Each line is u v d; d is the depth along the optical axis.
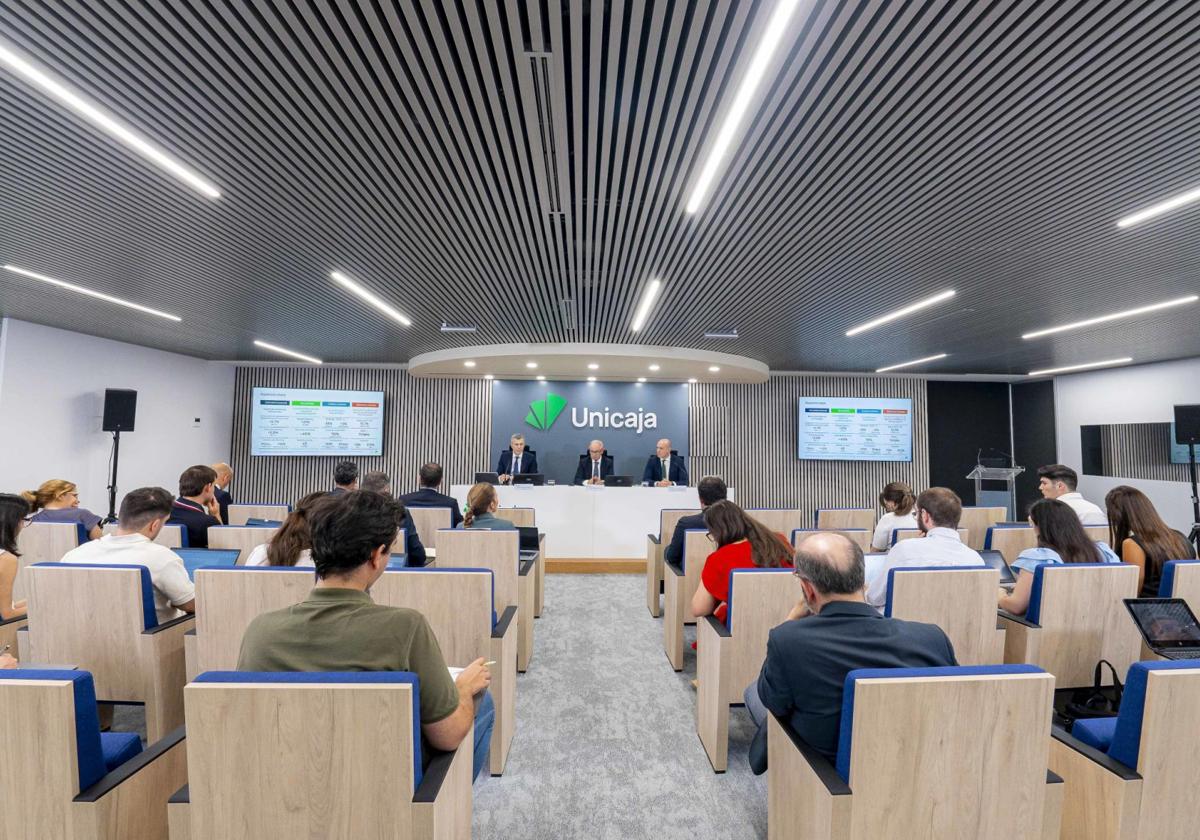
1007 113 2.52
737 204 3.50
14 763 1.27
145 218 3.71
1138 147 2.78
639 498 6.80
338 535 1.43
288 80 2.37
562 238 4.11
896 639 1.51
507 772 2.52
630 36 2.13
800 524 5.27
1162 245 4.07
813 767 1.40
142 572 2.40
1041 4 1.93
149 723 2.39
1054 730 1.71
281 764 1.20
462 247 4.29
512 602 3.45
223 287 5.30
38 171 3.08
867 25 2.06
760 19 2.01
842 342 7.72
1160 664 1.46
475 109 2.60
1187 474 8.20
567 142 2.85
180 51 2.17
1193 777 1.44
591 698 3.25
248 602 2.37
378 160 2.99
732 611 2.49
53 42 2.12
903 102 2.47
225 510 5.53
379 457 10.18
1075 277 4.82
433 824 1.22
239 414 9.90
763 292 5.40
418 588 2.40
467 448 10.28
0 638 2.66
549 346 7.95
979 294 5.35
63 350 6.98
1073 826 1.60
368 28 2.11
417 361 8.97
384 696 1.20
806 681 1.51
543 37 2.12
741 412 10.70
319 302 5.87
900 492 4.37
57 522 3.96
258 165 3.03
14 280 5.07
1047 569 2.47
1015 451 10.90
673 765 2.58
